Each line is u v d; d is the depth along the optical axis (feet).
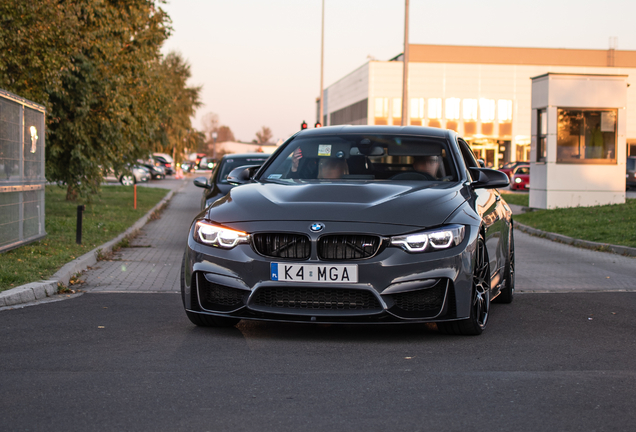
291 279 15.24
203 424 10.66
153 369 13.76
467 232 15.88
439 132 20.90
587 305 22.17
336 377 13.28
